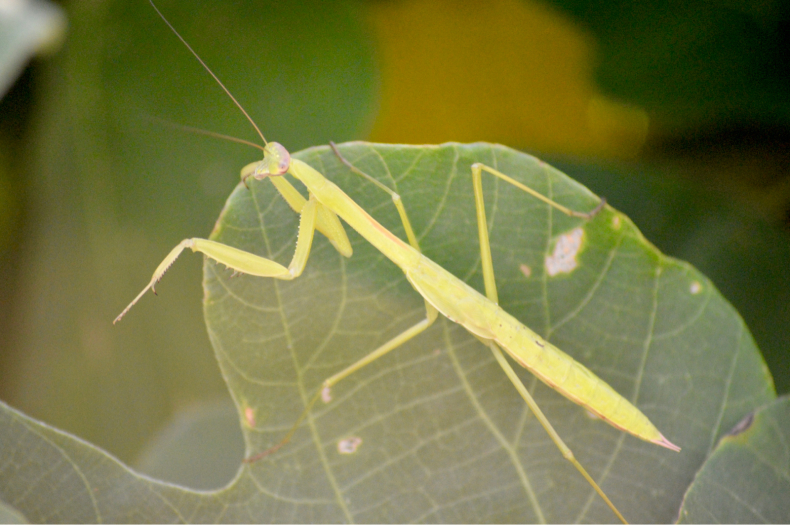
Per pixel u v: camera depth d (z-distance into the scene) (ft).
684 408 1.06
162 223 1.16
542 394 1.06
